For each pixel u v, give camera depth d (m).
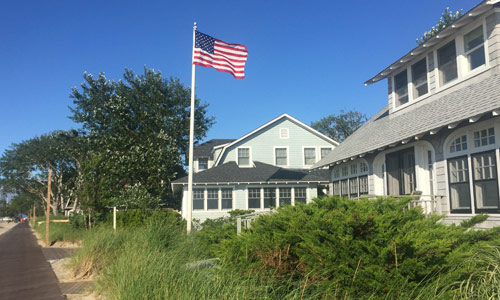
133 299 5.29
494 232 5.37
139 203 26.33
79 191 24.98
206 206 24.78
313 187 25.36
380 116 17.25
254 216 9.62
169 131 33.38
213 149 33.22
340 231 4.77
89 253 9.73
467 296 4.23
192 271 5.71
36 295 7.62
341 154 16.22
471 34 10.77
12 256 14.85
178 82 36.66
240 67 15.42
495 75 9.66
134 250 7.81
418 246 4.38
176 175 33.34
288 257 5.23
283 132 30.88
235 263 5.47
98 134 32.06
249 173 26.12
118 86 34.62
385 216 5.14
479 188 9.25
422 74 12.96
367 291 4.50
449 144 10.30
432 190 11.32
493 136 8.91
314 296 4.55
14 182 60.44
